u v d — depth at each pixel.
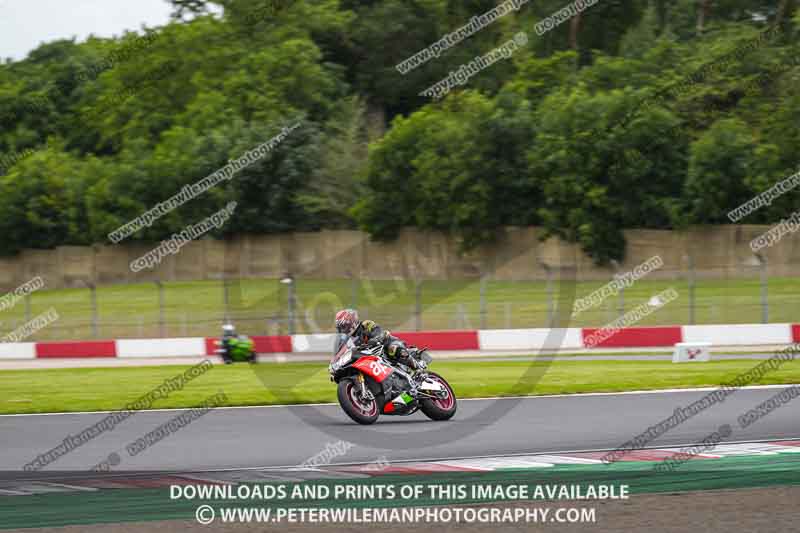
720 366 72.62
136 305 150.38
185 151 176.88
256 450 39.75
